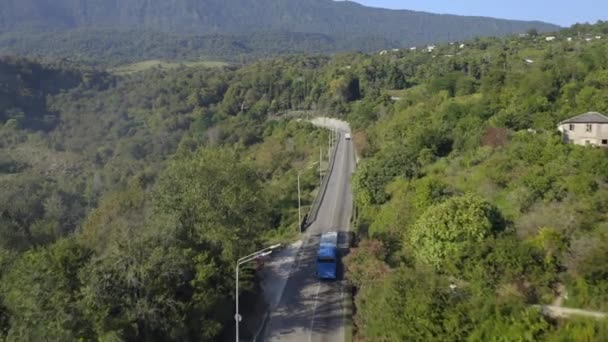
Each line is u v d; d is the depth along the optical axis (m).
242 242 34.88
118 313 28.25
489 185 41.59
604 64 75.62
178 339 28.78
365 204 50.56
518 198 37.22
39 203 88.50
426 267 28.78
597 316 21.38
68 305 27.50
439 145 57.81
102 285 28.39
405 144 58.84
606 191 35.56
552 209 33.75
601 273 22.66
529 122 56.62
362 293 30.91
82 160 129.88
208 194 36.97
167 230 32.28
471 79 92.50
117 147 136.62
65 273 29.05
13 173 114.69
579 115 53.44
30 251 32.34
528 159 45.00
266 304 36.50
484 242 26.67
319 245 43.91
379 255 33.94
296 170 83.00
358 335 29.36
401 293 25.06
